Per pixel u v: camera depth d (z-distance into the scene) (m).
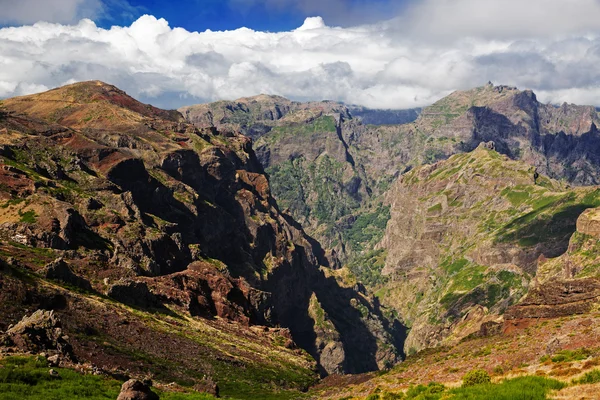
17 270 114.94
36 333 74.94
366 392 93.06
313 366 160.12
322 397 103.25
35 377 59.25
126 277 152.38
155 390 69.19
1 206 160.25
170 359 113.56
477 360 90.81
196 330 146.62
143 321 129.50
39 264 131.12
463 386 61.28
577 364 66.56
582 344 80.12
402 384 88.75
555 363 72.12
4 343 71.06
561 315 115.25
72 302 115.88
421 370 98.56
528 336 97.12
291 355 162.25
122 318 122.44
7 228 147.25
